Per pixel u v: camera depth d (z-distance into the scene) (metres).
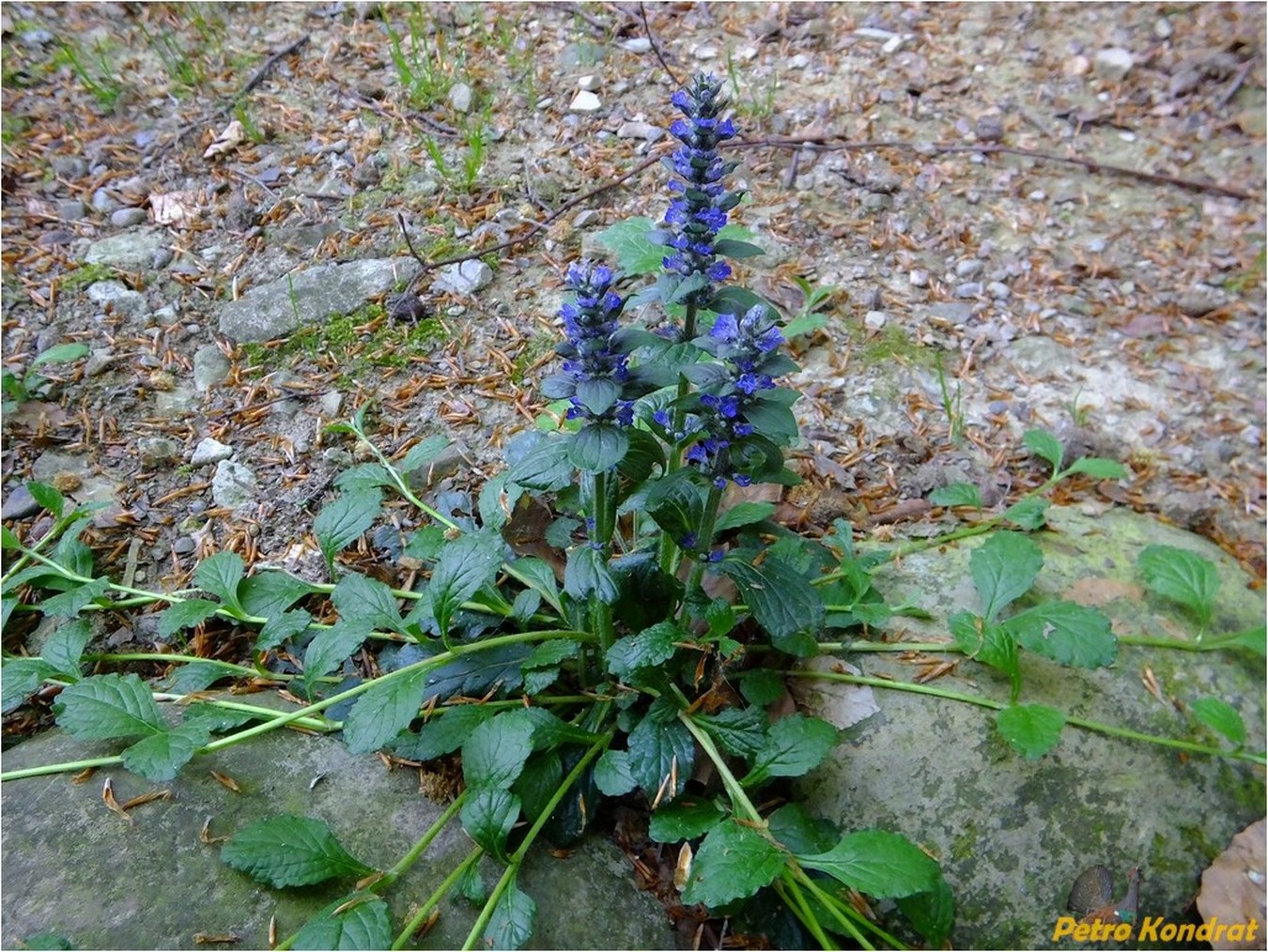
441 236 0.53
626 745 0.35
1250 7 0.72
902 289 0.54
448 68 0.62
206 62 0.62
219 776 0.32
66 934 0.28
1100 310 0.55
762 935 0.32
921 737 0.36
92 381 0.46
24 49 0.61
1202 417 0.50
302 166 0.56
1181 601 0.39
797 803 0.34
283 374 0.47
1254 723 0.38
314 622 0.37
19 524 0.41
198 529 0.41
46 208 0.53
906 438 0.47
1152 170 0.63
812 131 0.62
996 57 0.69
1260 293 0.56
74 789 0.32
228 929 0.29
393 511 0.42
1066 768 0.36
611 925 0.31
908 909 0.32
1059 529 0.44
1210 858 0.35
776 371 0.27
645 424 0.36
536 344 0.48
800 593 0.32
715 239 0.31
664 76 0.64
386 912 0.28
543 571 0.37
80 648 0.34
